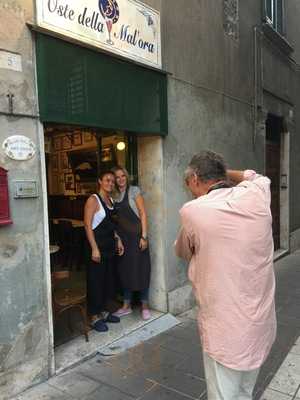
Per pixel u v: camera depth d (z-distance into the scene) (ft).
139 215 13.88
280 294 18.47
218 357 6.53
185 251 7.07
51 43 10.03
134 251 13.71
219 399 6.59
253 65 22.25
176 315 15.06
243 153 21.12
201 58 16.87
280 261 25.80
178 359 11.53
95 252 12.60
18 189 9.36
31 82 9.63
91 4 11.10
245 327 6.43
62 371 10.65
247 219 6.52
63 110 10.42
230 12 19.45
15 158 9.30
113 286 13.84
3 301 9.21
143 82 13.35
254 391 9.99
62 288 14.19
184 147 15.70
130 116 12.80
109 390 9.92
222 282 6.46
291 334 13.66
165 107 14.39
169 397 9.68
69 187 20.11
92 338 12.55
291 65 28.68
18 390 9.60
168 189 14.75
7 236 9.23
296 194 30.25
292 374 10.82
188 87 15.96
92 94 11.35
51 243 20.17
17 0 9.22
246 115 21.47
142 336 12.91
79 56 10.89
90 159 18.45
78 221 19.04
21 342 9.62
